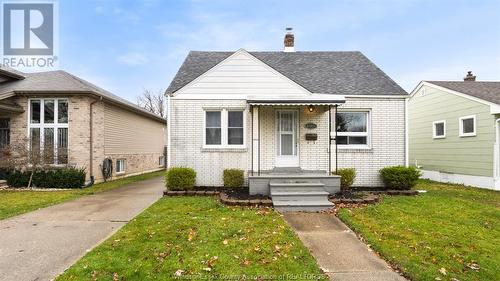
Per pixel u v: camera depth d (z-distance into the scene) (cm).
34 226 653
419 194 1040
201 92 1095
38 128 1380
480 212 770
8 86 1465
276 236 564
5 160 1270
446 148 1499
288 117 1125
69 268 422
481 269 425
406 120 1140
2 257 471
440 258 462
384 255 475
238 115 1110
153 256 461
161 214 738
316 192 886
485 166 1257
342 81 1226
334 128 1125
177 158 1089
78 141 1370
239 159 1095
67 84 1420
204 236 560
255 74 1100
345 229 631
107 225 659
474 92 1377
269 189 951
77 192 1152
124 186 1352
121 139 1781
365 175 1132
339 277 404
